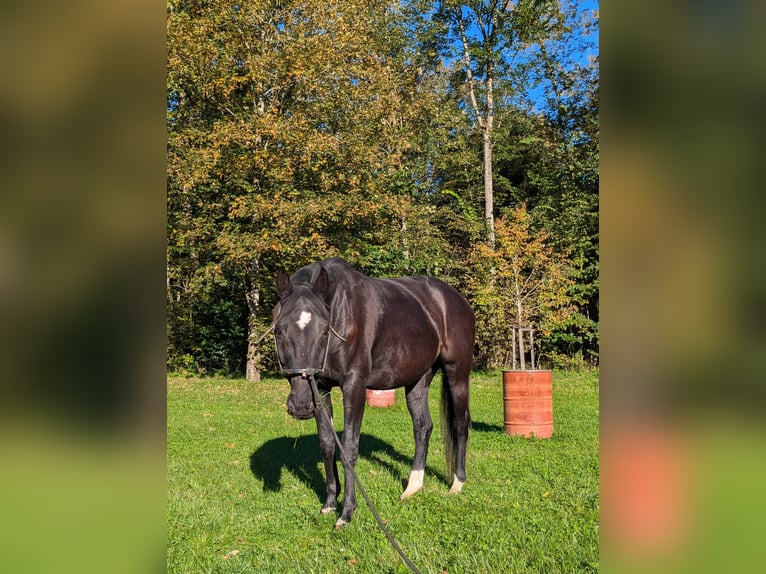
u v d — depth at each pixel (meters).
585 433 9.16
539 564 3.79
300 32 17.31
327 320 4.53
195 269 18.98
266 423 10.55
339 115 18.47
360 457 7.51
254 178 17.81
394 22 23.42
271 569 3.93
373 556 4.07
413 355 5.61
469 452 7.65
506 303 19.80
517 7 22.70
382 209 19.02
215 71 16.56
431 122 23.98
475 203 26.41
